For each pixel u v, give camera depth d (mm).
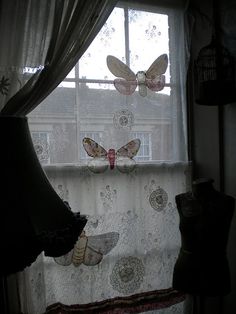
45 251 853
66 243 857
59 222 869
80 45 1248
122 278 1526
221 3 1602
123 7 1591
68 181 1456
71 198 1458
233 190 1564
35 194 852
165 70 1675
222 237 1328
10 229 775
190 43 1754
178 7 1734
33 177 869
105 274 1508
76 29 1225
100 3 1253
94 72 1527
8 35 1233
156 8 1678
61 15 1216
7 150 836
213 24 1632
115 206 1544
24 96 1144
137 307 1560
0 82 1199
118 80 1566
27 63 1248
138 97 1633
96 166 1498
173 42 1722
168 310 1655
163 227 1637
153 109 1674
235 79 1518
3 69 1214
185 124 1746
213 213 1336
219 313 1497
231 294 1550
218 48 1575
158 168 1646
